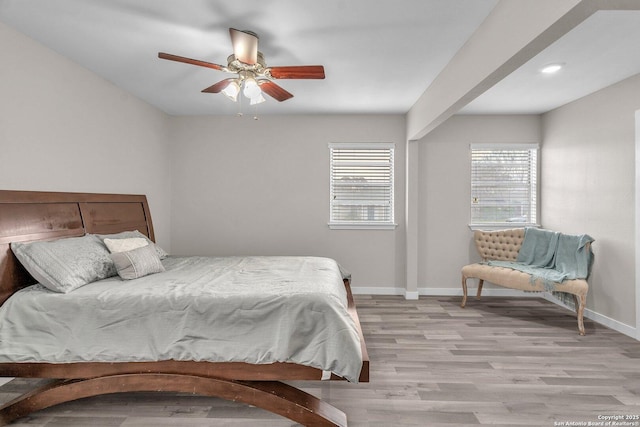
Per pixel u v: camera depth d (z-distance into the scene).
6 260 2.24
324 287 2.27
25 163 2.50
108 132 3.42
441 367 2.64
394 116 4.67
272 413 2.10
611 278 3.47
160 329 2.03
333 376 1.96
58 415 2.06
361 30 2.40
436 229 4.70
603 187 3.58
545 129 4.52
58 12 2.19
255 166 4.73
